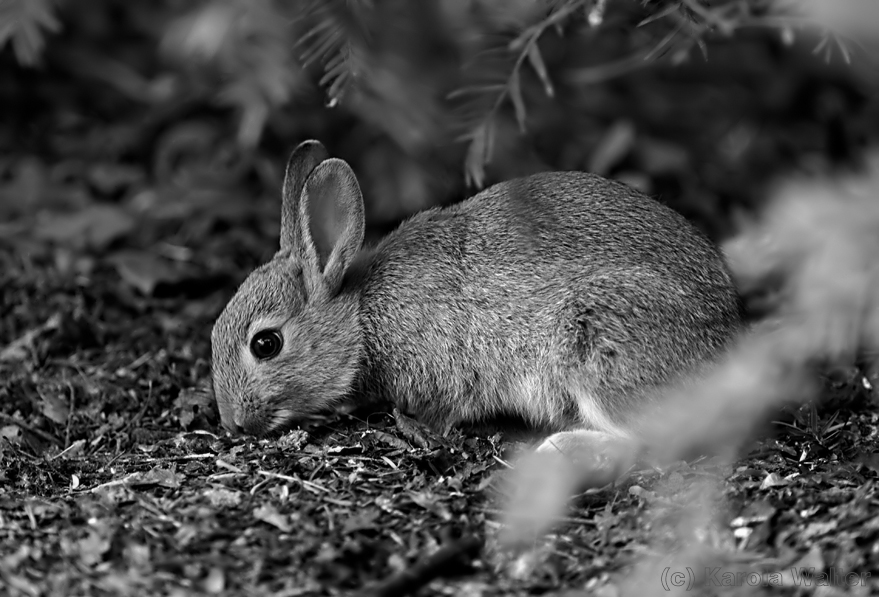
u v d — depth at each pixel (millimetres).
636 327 9039
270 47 13398
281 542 7258
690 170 14617
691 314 9125
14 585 6781
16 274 13109
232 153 14648
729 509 7426
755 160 14938
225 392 9656
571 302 9289
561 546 7258
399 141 13484
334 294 9938
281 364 9711
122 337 12273
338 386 9914
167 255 13539
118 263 13094
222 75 14602
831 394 9789
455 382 9789
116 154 15367
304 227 9844
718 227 13914
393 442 9156
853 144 15188
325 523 7551
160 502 7949
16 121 16422
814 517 7211
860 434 9102
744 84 15375
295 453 9023
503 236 9805
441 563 6781
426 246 10008
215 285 13258
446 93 13617
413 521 7566
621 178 14203
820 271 5168
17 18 12617
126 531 7434
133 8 16281
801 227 5422
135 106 16359
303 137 14477
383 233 13531
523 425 9906
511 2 10430
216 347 9719
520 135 13812
